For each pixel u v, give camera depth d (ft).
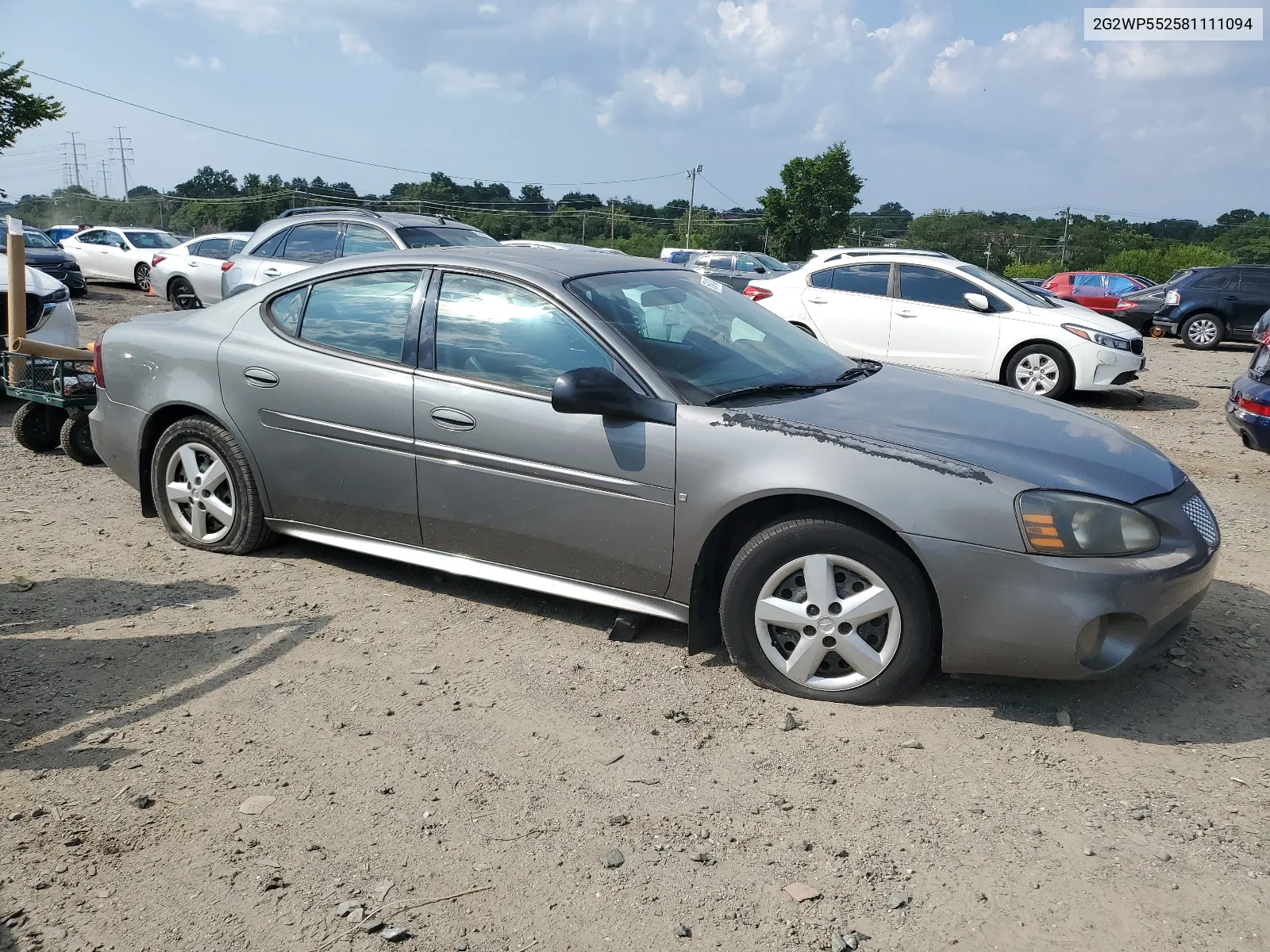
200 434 16.03
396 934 8.00
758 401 12.70
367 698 11.91
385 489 14.39
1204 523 12.04
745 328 14.88
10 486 20.57
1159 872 8.93
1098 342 34.68
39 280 27.35
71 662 12.64
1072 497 11.00
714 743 11.03
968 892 8.63
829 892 8.62
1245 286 60.18
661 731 11.25
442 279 14.26
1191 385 42.14
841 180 234.38
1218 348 61.87
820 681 11.94
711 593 12.71
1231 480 23.91
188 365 16.01
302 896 8.48
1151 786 10.30
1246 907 8.46
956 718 11.59
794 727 11.35
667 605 12.76
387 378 14.19
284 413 15.08
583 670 12.71
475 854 9.07
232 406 15.56
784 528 11.72
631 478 12.44
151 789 9.97
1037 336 35.09
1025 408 13.66
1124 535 11.02
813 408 12.60
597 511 12.76
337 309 15.08
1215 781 10.41
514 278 13.70
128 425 16.87
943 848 9.24
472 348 13.78
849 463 11.40
